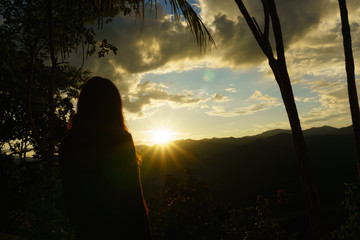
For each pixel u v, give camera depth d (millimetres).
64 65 10672
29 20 9320
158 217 5621
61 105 10750
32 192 2971
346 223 5512
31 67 8945
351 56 4086
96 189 1107
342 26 4137
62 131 10305
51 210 2605
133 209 1101
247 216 7406
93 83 1310
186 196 6270
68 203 1150
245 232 6684
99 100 1273
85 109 1274
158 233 5395
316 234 3633
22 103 10219
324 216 3639
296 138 3803
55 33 9750
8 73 9891
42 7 9203
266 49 3971
